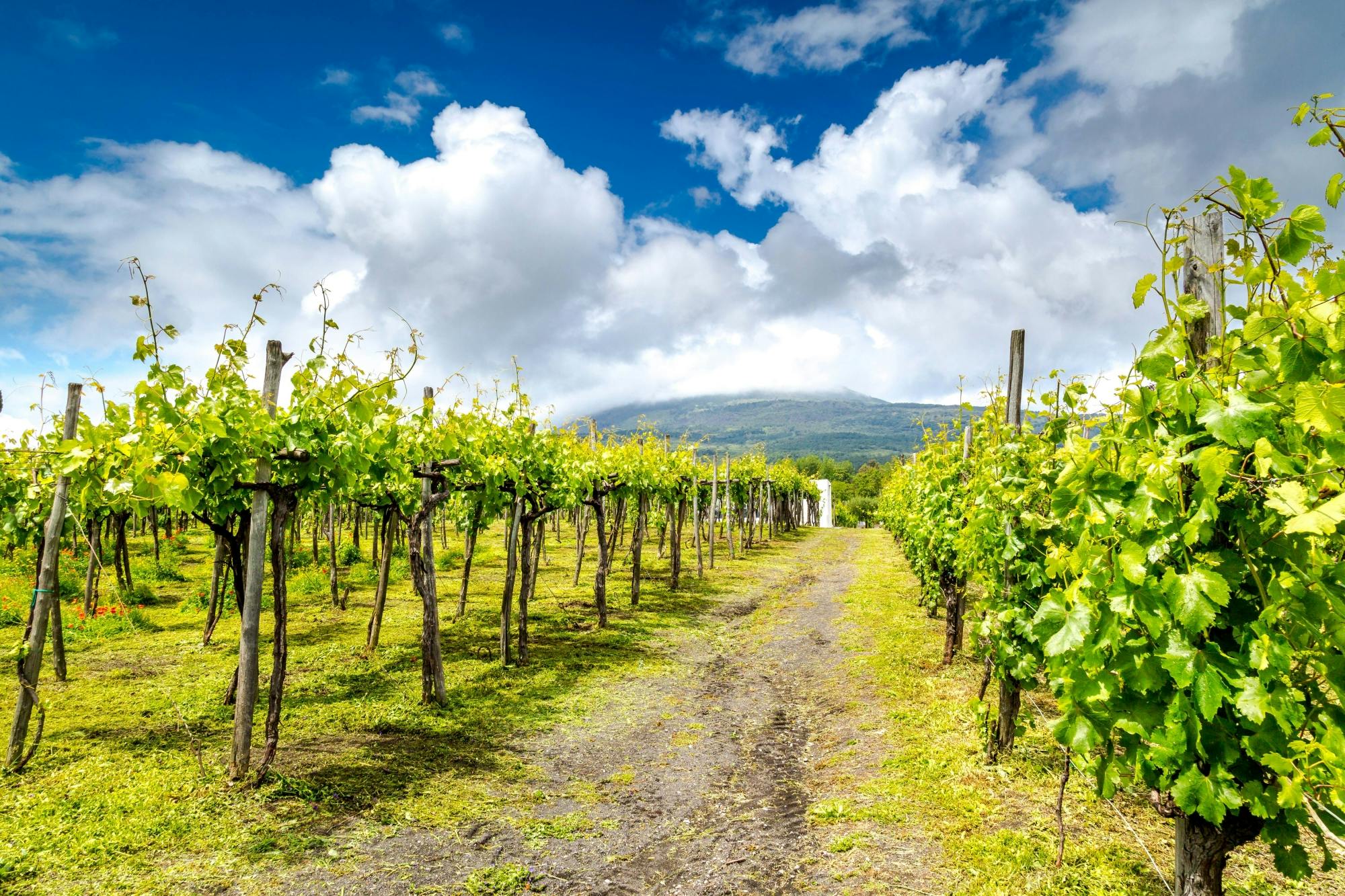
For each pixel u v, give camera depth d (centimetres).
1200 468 202
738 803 494
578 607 1206
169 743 544
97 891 347
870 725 622
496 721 642
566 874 397
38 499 839
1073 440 263
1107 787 265
